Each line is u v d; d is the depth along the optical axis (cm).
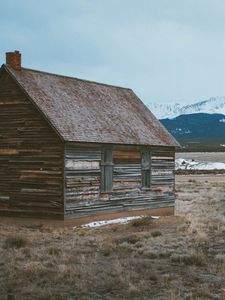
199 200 4075
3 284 1316
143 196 3081
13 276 1390
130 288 1252
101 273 1438
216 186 5694
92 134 2686
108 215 2811
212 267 1530
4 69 2683
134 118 3250
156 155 3212
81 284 1307
